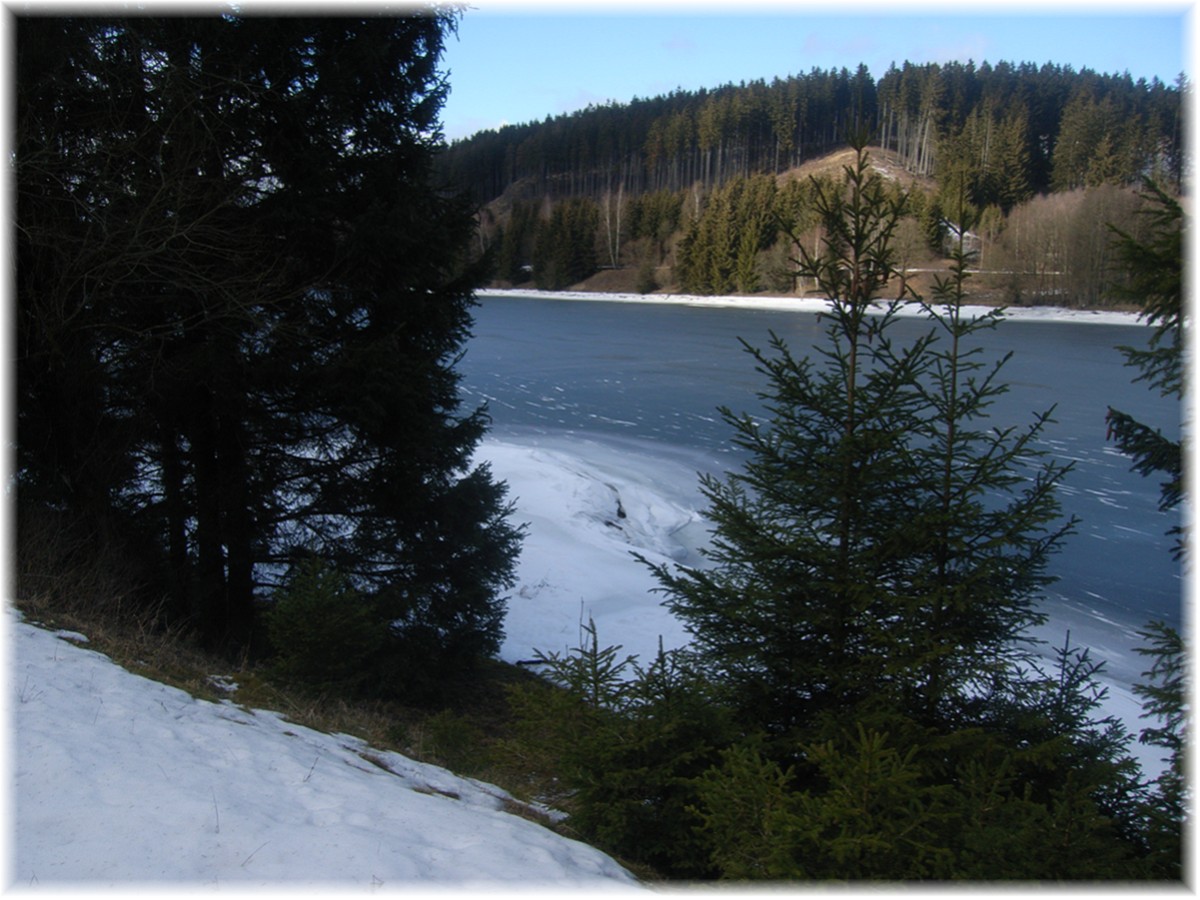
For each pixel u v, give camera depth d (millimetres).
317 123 9102
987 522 5629
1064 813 3627
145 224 8141
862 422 5684
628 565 16578
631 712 4879
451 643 10055
